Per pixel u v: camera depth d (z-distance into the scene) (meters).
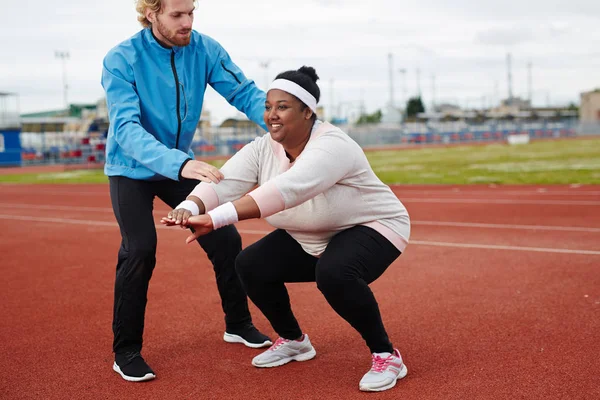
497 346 4.03
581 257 6.61
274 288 3.71
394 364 3.47
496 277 5.88
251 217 3.10
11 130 40.50
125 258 3.68
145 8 3.58
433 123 64.88
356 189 3.39
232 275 4.17
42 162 41.69
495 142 54.91
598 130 69.62
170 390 3.49
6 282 6.21
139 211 3.75
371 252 3.40
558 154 29.56
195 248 7.76
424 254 7.05
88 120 44.38
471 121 70.62
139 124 3.56
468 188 15.58
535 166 22.17
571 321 4.47
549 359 3.75
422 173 21.02
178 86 3.80
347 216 3.40
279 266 3.62
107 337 4.46
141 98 3.73
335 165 3.21
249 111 4.13
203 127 44.38
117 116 3.57
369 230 3.43
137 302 3.70
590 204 11.20
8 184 22.84
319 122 3.40
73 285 6.04
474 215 10.27
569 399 3.18
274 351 3.84
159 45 3.71
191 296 5.51
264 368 3.80
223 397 3.37
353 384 3.50
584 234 8.01
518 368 3.63
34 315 5.04
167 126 3.83
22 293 5.76
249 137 45.50
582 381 3.40
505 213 10.38
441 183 17.28
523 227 8.77
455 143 55.19
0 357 4.07
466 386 3.40
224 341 4.33
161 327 4.66
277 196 3.08
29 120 42.91
